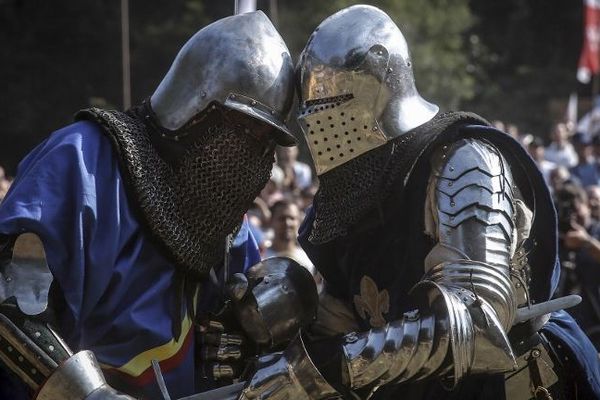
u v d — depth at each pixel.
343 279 7.32
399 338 6.08
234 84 6.56
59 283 6.32
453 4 46.78
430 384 6.96
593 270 12.44
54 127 34.94
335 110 6.69
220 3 35.88
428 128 6.76
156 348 6.59
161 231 6.58
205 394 6.18
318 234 7.05
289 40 36.03
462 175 6.51
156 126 6.69
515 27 56.25
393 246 6.90
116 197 6.46
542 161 23.53
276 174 18.27
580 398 7.23
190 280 6.82
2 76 34.72
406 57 6.85
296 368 6.05
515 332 7.01
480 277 6.27
